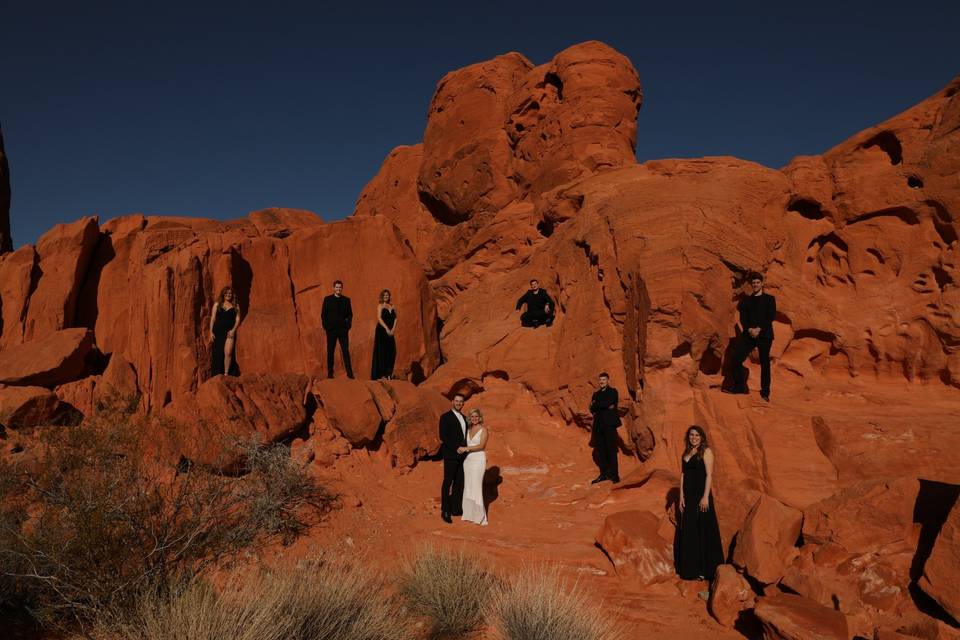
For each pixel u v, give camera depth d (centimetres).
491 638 535
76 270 1233
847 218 1093
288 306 1274
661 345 945
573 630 497
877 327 1039
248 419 905
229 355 1098
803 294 1076
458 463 844
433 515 848
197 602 483
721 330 987
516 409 1172
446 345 1408
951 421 770
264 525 725
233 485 760
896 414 859
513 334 1246
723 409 869
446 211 1906
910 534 618
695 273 950
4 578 559
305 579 538
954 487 627
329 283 1320
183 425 788
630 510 766
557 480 982
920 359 1001
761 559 614
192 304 1127
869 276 1077
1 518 580
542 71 1630
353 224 1348
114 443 682
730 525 713
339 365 1238
